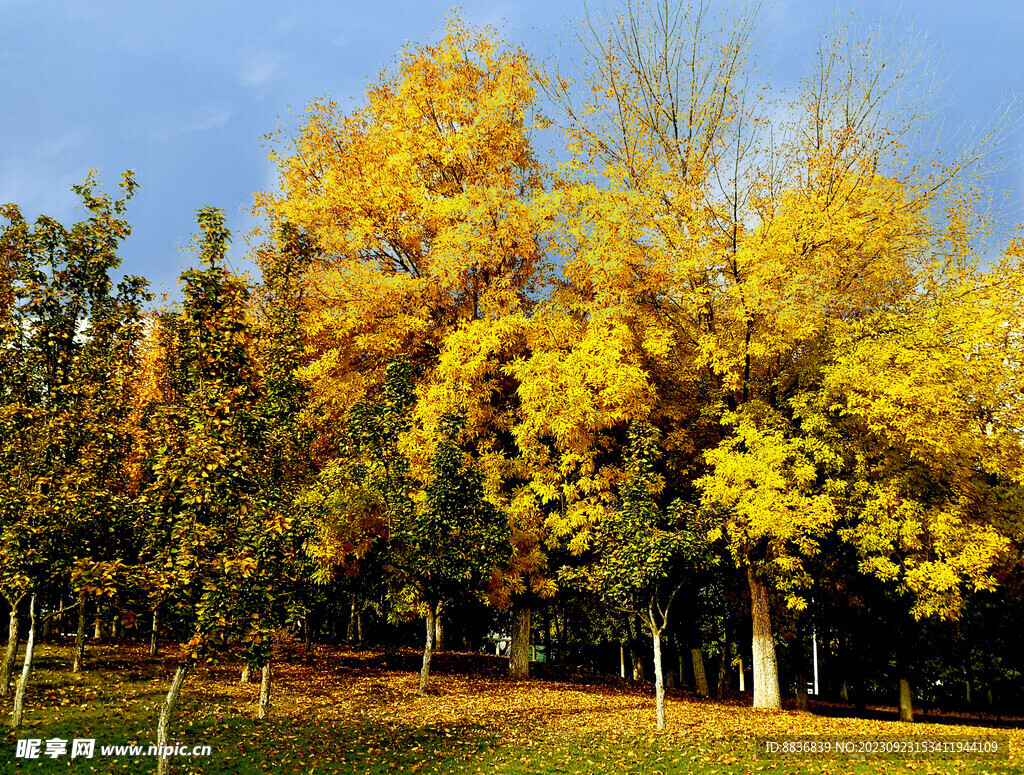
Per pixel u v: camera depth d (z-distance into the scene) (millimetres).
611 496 15375
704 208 15961
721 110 17016
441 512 14938
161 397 14039
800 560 14602
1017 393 14789
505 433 18406
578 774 9508
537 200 17562
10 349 10312
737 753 10688
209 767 8883
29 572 9641
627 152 18141
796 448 14766
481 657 24547
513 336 17172
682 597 21406
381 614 26531
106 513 10219
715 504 14398
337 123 21297
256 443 9500
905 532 13828
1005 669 28531
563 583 18141
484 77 21156
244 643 8852
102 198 11453
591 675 24047
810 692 34219
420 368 19391
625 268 16094
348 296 17875
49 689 12633
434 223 19000
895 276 16906
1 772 7984
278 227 17328
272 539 9398
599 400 15227
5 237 10828
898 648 19125
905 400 13094
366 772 9234
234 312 9344
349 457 16156
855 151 16938
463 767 9797
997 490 15766
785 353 16391
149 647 20422
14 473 10078
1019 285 14891
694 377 16812
